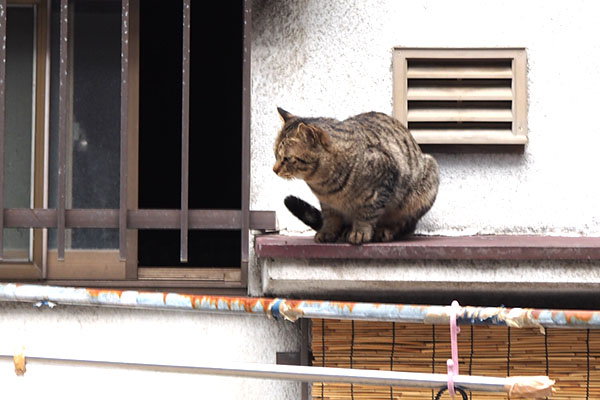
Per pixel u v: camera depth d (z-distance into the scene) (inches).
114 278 257.0
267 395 252.7
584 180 261.0
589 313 146.2
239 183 416.5
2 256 231.1
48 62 259.1
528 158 261.9
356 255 221.5
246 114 228.8
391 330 235.6
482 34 262.4
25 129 260.1
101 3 262.4
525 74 261.0
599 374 230.1
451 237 252.4
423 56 261.0
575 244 223.5
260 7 262.1
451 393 144.9
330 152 216.5
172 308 168.9
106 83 262.1
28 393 251.8
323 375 149.2
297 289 237.0
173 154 404.5
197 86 402.9
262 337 252.4
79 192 260.7
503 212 261.9
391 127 238.5
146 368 156.8
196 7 378.6
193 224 229.3
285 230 259.6
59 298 173.9
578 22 261.6
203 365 154.1
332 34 262.1
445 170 262.8
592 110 261.6
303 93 261.1
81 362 159.8
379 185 222.8
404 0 262.4
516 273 224.4
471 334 233.1
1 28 228.2
